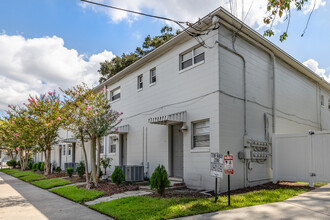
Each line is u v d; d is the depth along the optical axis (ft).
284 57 40.88
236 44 32.99
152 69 42.27
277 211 19.16
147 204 21.99
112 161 49.98
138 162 42.73
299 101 46.09
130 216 19.01
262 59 37.35
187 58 35.47
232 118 30.66
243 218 17.65
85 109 32.96
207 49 31.63
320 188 28.53
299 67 45.32
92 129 33.88
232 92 31.22
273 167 33.53
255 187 30.73
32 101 48.62
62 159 78.38
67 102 34.35
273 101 38.17
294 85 45.11
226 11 29.55
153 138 39.83
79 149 66.44
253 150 32.40
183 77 34.99
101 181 39.04
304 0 18.22
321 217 17.38
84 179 42.60
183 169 33.09
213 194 26.73
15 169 88.07
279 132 38.37
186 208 20.18
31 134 52.54
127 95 48.39
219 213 18.99
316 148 29.91
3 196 31.09
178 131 35.99
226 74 30.73
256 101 34.83
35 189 37.17
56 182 40.83
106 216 20.42
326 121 57.62
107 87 56.59
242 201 22.40
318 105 53.83
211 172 22.74
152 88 41.24
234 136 30.53
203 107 31.27
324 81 53.62
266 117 36.04
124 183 35.32
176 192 28.14
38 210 23.12
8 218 20.48
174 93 36.35
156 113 39.70
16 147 68.03
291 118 42.57
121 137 48.98
